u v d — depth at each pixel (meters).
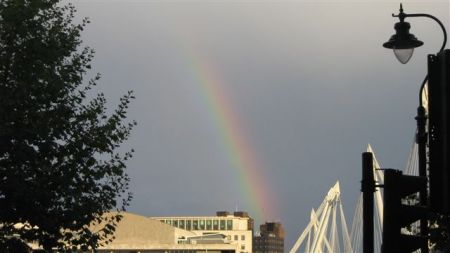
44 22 29.48
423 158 15.87
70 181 27.58
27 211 26.61
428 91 7.34
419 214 8.07
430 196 7.14
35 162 27.05
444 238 20.67
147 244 187.75
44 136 27.02
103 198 28.91
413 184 8.16
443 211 6.98
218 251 198.00
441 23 13.69
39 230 28.47
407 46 14.31
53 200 27.55
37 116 26.77
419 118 15.98
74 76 29.12
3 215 26.39
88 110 29.39
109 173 28.97
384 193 8.23
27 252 28.88
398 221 8.09
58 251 30.42
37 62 27.72
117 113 30.17
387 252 8.05
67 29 29.92
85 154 28.16
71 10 30.31
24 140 27.09
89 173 28.33
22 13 27.59
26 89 26.81
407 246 8.05
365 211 10.44
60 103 28.59
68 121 28.50
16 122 26.83
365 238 10.31
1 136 25.66
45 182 27.06
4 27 27.41
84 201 28.14
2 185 25.89
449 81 7.14
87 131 29.22
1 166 26.38
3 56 27.30
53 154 27.42
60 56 28.97
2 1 28.34
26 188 25.97
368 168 10.57
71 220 27.61
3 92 26.41
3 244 28.16
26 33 27.89
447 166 6.99
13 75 27.48
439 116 7.18
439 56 7.30
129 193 30.14
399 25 14.41
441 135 7.12
